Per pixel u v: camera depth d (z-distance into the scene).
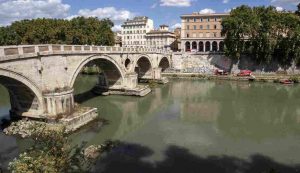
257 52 71.19
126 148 24.98
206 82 66.38
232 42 72.88
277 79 63.94
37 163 12.59
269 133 30.06
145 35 133.25
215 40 98.00
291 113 38.41
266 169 21.36
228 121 34.62
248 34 71.38
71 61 32.69
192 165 21.78
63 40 74.31
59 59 30.45
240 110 40.16
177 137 28.36
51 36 72.19
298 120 35.16
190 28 101.00
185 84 63.78
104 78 49.44
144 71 65.88
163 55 73.81
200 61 80.25
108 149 24.58
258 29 69.00
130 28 144.88
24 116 29.81
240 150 25.03
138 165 21.53
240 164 22.16
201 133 29.84
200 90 56.22
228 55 74.81
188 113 38.56
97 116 34.06
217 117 36.50
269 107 41.78
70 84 32.69
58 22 75.69
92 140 26.84
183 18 101.31
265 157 23.59
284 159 23.23
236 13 72.38
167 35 125.56
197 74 74.38
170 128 31.55
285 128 31.88
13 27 80.38
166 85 62.31
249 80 66.62
